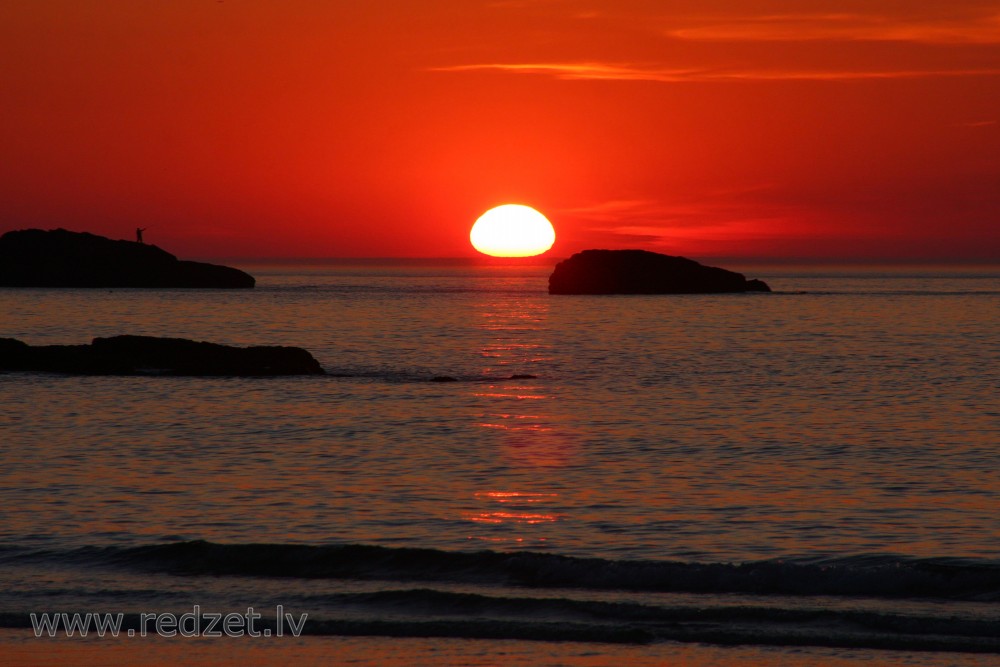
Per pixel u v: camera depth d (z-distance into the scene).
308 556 77.81
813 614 65.19
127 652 60.62
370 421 176.62
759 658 59.16
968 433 161.75
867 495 110.69
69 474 121.38
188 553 78.81
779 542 89.56
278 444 149.00
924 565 73.62
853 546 88.25
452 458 136.88
